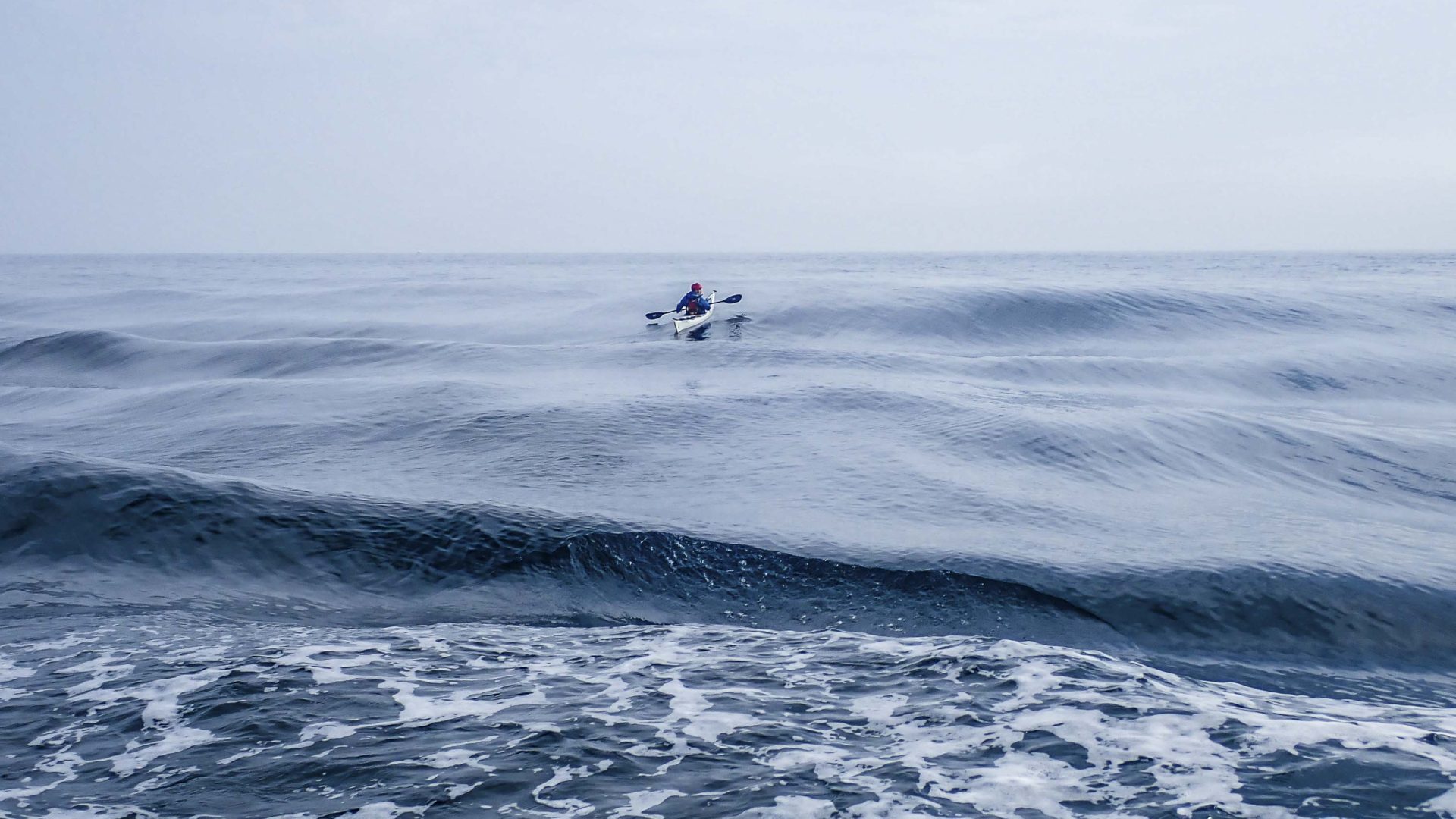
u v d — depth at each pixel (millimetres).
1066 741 4684
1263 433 13031
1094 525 9273
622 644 6488
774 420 13141
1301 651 6824
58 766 4473
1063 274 71250
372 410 13664
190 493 8617
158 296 42688
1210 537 8930
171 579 7648
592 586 7840
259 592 7535
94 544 8016
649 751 4602
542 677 5727
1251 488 10969
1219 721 4922
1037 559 8102
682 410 13594
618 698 5340
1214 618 7219
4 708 5164
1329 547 8656
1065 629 7109
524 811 3996
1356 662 6672
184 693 5340
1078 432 12594
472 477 10531
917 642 6441
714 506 9516
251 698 5270
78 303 40312
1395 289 39000
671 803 4062
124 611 7008
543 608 7484
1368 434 13227
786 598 7676
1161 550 8469
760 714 5090
